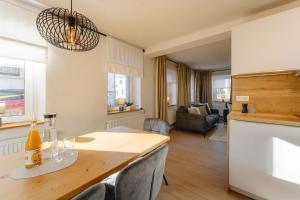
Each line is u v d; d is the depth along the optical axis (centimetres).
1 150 165
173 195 173
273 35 170
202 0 185
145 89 382
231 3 192
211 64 575
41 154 99
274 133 150
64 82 222
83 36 120
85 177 83
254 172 162
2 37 165
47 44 200
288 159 143
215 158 272
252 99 207
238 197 170
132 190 84
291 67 160
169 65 496
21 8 178
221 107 715
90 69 256
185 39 289
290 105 183
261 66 178
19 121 191
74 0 183
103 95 278
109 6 196
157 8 201
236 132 174
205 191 180
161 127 196
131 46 331
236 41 196
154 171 97
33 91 202
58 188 73
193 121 439
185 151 305
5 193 69
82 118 245
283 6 194
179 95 533
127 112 333
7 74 185
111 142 142
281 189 147
